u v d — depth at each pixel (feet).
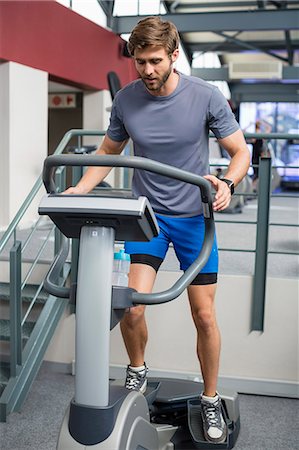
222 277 11.57
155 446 6.76
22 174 22.93
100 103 31.48
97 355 5.60
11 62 22.12
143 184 7.89
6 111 22.08
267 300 11.48
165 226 7.86
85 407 5.64
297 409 10.79
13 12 22.12
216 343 8.15
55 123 33.76
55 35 25.70
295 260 13.76
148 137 7.54
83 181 7.42
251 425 9.95
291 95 52.90
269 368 11.51
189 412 8.72
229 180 6.57
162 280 11.90
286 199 35.86
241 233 19.20
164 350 11.87
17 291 10.24
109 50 32.68
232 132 7.50
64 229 5.81
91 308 5.56
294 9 34.94
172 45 6.69
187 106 7.41
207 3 41.16
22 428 9.66
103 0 33.01
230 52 51.01
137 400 6.18
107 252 5.56
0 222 22.08
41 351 11.14
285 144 52.16
